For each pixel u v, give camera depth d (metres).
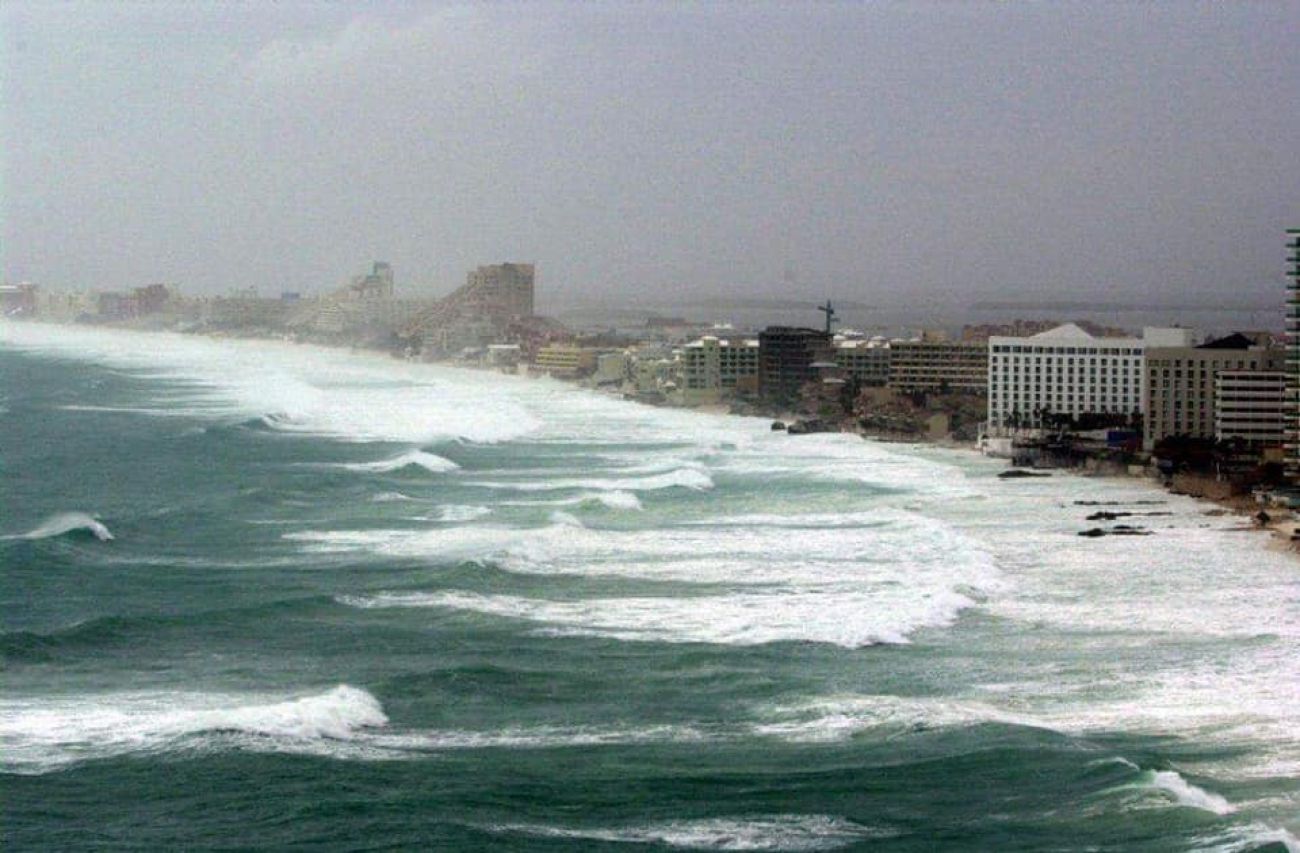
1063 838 134.38
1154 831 135.25
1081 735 160.75
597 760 152.38
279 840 133.38
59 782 144.12
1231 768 151.75
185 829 135.25
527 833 135.25
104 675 178.50
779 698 171.88
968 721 161.75
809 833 135.88
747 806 141.25
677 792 144.25
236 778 145.50
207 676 178.75
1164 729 163.38
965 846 133.38
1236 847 131.00
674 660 186.88
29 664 182.00
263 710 161.50
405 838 134.00
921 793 144.12
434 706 167.75
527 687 175.25
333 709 163.00
